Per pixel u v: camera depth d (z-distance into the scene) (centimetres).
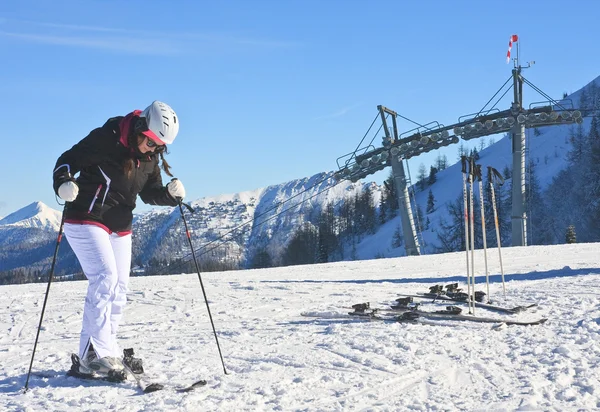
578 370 416
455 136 3106
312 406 351
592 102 13575
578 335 528
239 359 490
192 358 497
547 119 3012
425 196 13038
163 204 465
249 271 1533
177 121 419
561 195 7644
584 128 12431
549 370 419
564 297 766
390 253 9719
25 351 588
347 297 916
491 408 341
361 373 428
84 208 419
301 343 548
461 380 407
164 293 1033
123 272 446
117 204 432
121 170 422
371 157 3212
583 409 334
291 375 425
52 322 781
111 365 419
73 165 411
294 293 990
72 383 420
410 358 467
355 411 343
